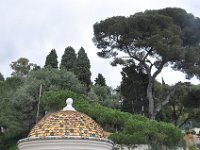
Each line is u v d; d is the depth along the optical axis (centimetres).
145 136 2266
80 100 2723
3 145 3822
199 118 5109
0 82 4591
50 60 5906
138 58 4562
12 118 3909
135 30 4403
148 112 4519
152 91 4747
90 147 1061
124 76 4775
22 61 6744
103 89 5191
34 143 1059
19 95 4012
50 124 1121
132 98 4694
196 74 4578
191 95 5000
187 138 3488
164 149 2466
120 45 4612
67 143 1045
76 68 5575
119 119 2512
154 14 4503
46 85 4134
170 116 5206
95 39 4719
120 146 2269
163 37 4372
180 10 4781
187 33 4694
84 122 1138
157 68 4569
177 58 4344
